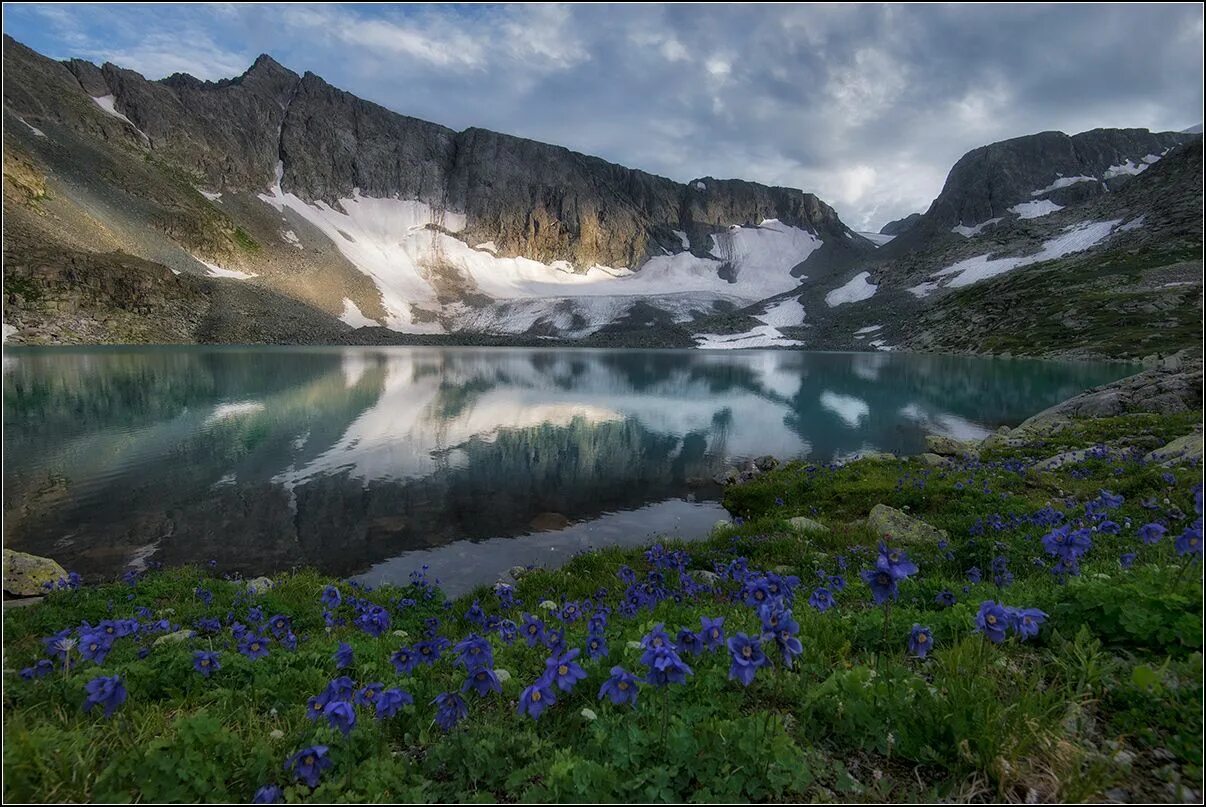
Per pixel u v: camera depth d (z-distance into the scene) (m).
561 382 83.56
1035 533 12.70
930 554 12.95
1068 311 138.12
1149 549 9.44
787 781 3.97
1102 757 4.09
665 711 4.43
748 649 4.22
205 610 11.55
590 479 30.56
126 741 4.99
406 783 4.46
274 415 47.00
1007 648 5.69
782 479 26.55
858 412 55.66
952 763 4.19
